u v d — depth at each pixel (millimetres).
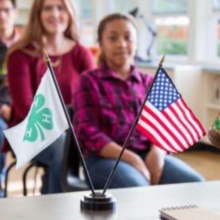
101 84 2510
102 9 6840
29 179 4039
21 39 3018
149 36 6293
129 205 1460
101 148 2418
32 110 1416
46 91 1413
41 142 1398
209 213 1349
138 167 2373
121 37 2559
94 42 6605
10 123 3027
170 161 2510
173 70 5164
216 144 1402
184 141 1538
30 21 3016
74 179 2504
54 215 1362
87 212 1387
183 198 1545
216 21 5539
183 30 5863
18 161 1394
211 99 5289
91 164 2434
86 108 2480
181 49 5914
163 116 1513
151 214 1382
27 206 1440
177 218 1304
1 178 3666
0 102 3400
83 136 2457
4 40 3688
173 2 5949
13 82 2941
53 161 2590
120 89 2533
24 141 1405
